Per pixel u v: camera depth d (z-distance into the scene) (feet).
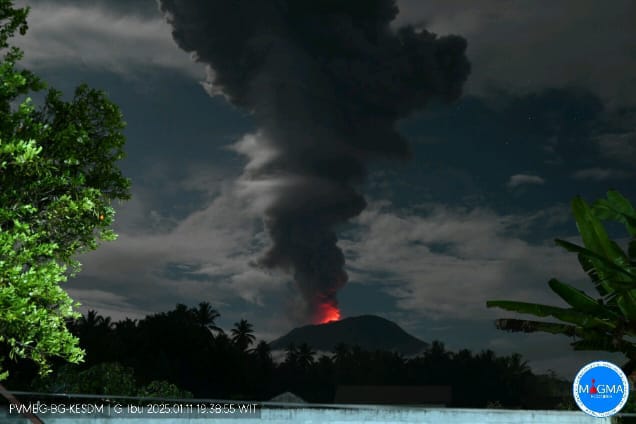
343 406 45.47
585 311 50.26
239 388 314.35
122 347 264.52
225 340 320.70
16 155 33.83
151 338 289.74
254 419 44.32
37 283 32.53
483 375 504.84
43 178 36.29
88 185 40.29
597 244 52.95
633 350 50.29
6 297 31.58
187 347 295.07
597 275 53.26
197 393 295.69
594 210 55.47
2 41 38.75
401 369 543.80
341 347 556.51
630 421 47.96
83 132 37.70
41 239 36.86
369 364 545.85
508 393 483.10
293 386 529.45
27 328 33.99
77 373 57.67
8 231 33.55
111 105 40.52
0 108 37.17
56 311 34.81
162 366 272.10
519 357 492.95
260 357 435.94
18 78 35.40
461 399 504.84
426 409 45.96
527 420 46.57
